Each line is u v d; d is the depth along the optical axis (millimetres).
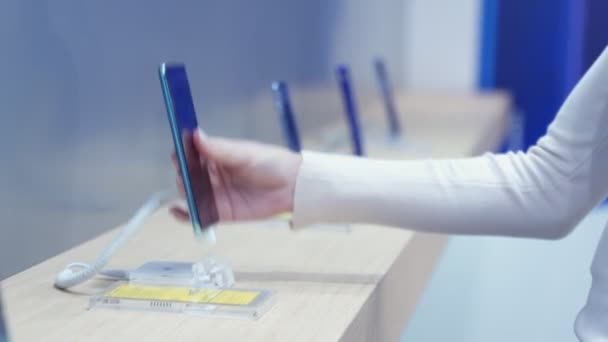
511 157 1232
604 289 1125
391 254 1410
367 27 4590
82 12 1637
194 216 1154
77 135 1607
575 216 1183
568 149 1167
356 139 2375
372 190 1215
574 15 5188
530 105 5355
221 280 1208
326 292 1201
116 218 1788
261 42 2930
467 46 5375
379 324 1280
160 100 2074
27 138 1419
